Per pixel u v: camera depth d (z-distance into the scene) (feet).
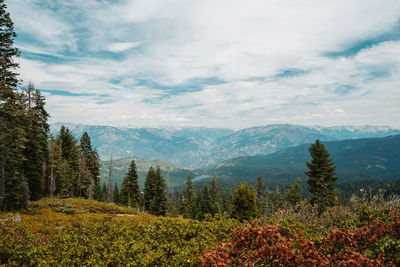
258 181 190.70
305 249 17.01
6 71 55.72
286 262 16.61
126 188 172.76
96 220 60.08
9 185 66.85
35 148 95.30
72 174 151.02
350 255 15.90
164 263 21.27
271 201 179.22
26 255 24.13
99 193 205.77
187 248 23.79
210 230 31.76
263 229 18.89
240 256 18.11
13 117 60.64
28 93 90.58
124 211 101.86
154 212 169.07
